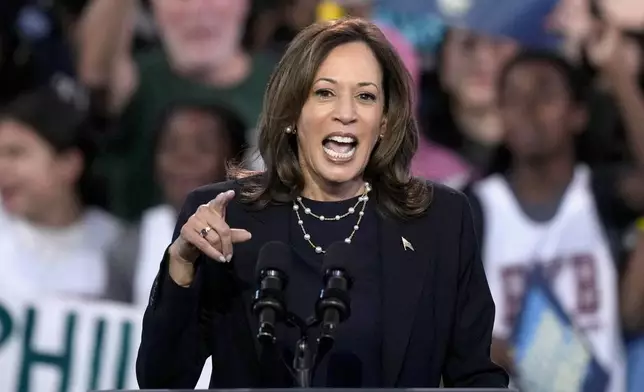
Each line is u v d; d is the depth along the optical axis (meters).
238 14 16.31
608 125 16.67
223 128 16.27
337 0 16.31
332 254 7.33
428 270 8.23
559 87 16.53
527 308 16.34
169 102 16.28
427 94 16.41
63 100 16.23
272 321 7.05
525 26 16.62
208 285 8.27
